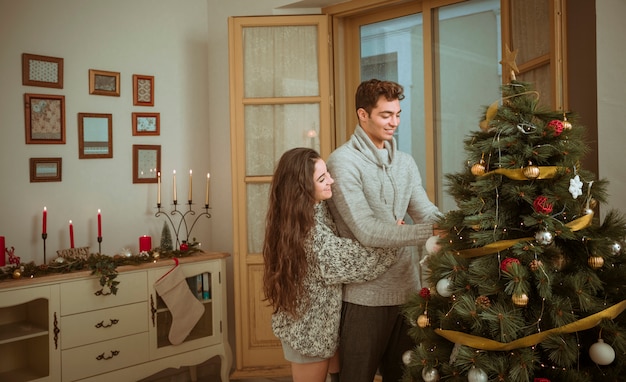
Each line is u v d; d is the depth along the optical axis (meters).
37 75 3.30
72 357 2.90
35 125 3.29
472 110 3.32
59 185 3.39
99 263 2.95
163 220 3.87
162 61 3.89
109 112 3.62
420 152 3.56
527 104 1.60
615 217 1.67
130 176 3.72
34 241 3.29
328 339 2.02
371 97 2.10
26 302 2.76
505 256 1.57
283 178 2.01
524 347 1.49
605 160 2.37
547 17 2.56
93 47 3.55
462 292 1.59
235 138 3.69
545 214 1.51
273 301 2.02
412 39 3.57
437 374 1.62
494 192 1.59
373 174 2.13
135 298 3.12
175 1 3.97
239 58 3.67
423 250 3.27
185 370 3.89
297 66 3.69
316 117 3.69
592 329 1.57
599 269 1.61
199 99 4.09
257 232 3.72
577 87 2.72
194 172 4.05
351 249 1.99
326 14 3.71
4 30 3.19
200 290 3.47
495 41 3.21
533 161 1.59
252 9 3.92
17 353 2.99
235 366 4.02
